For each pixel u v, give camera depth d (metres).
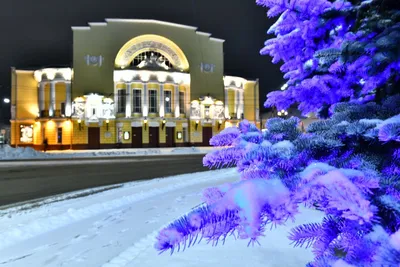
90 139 37.44
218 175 11.77
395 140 1.43
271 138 1.78
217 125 42.62
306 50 3.54
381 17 2.61
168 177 12.34
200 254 3.33
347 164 1.55
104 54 39.03
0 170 16.59
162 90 39.38
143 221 5.49
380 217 1.29
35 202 8.06
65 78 37.75
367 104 1.96
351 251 1.31
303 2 3.08
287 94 3.47
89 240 4.64
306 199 1.24
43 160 24.88
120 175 13.68
